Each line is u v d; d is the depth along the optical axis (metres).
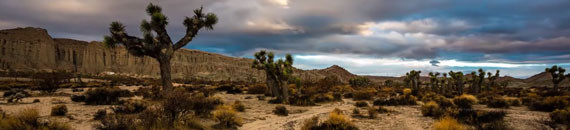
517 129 8.90
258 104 20.44
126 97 24.52
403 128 9.91
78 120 11.37
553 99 14.80
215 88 41.25
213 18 18.89
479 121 9.94
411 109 16.48
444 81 38.84
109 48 17.58
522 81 127.88
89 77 101.81
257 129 10.12
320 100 22.58
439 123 8.91
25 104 17.88
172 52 18.25
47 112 13.88
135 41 17.47
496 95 29.53
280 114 14.74
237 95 30.89
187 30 19.02
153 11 18.16
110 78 103.06
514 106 17.97
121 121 8.67
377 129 9.77
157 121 9.05
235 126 10.48
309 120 9.85
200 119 11.27
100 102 17.67
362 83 70.75
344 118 9.56
